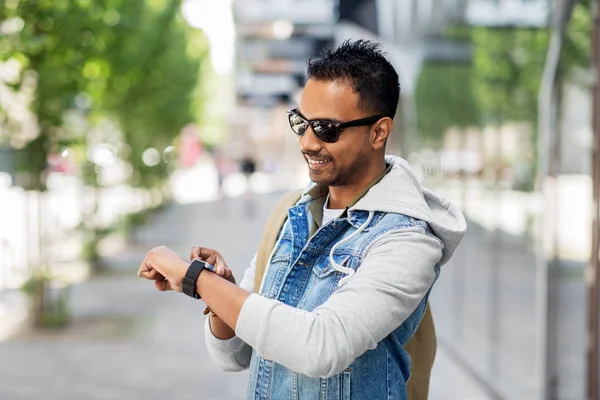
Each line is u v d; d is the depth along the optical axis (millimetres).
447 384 5352
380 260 1561
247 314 1504
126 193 14695
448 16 6352
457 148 6105
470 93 5676
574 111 3891
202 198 26703
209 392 5254
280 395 1682
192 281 1581
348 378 1629
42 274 7203
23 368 5777
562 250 4027
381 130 1655
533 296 4328
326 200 1800
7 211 13641
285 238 1779
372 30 9492
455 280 6234
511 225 4738
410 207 1631
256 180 39531
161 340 6699
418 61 7672
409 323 1695
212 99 39781
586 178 3752
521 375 4547
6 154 7047
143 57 12281
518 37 4621
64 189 8836
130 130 13875
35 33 6523
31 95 6715
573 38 3904
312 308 1629
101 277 10008
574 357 3908
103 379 5520
